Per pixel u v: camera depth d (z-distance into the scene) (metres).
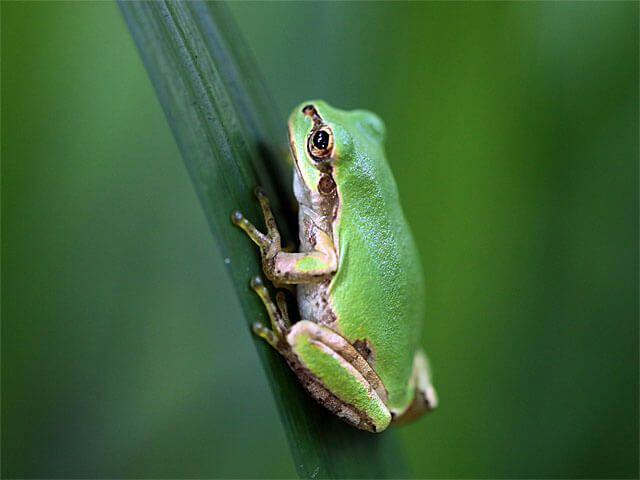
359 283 0.15
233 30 0.16
